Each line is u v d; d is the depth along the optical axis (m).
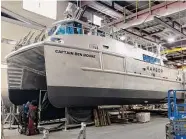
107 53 5.48
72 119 5.33
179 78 9.26
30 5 8.97
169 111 3.78
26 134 4.55
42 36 5.48
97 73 5.21
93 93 5.16
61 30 5.24
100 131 4.75
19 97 6.16
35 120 4.73
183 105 3.71
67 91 4.76
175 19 9.27
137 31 10.54
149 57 7.27
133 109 9.16
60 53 4.65
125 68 5.98
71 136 4.19
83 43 5.09
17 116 5.87
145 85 6.82
